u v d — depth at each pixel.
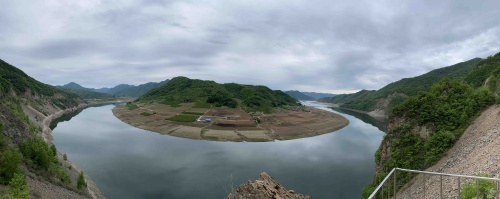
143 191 55.41
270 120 167.88
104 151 85.44
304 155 87.06
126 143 99.44
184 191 55.41
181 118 164.62
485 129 39.16
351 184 61.03
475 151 35.34
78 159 75.81
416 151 44.81
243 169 70.31
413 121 48.62
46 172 47.84
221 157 82.69
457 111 46.53
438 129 45.72
